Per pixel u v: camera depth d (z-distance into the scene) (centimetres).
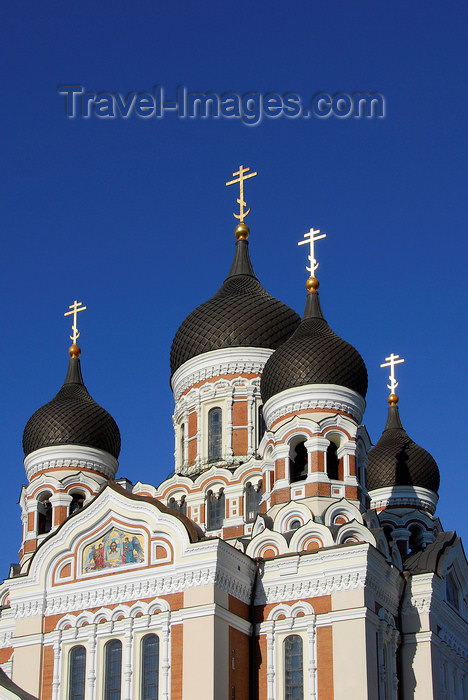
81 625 4978
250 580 4994
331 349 5609
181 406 6288
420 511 6481
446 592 5497
